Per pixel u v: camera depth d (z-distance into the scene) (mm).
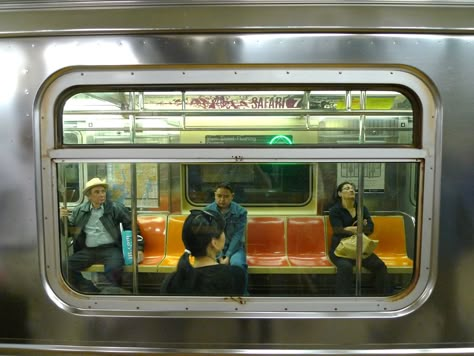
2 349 1323
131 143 1291
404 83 1245
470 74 1243
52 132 1279
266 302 1304
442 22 1229
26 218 1296
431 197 1259
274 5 1246
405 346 1286
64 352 1312
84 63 1255
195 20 1236
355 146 1255
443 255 1268
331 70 1248
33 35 1260
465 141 1244
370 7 1241
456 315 1281
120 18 1250
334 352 1277
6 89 1276
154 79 1260
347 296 1329
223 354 1288
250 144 1271
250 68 1250
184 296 1336
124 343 1308
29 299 1312
